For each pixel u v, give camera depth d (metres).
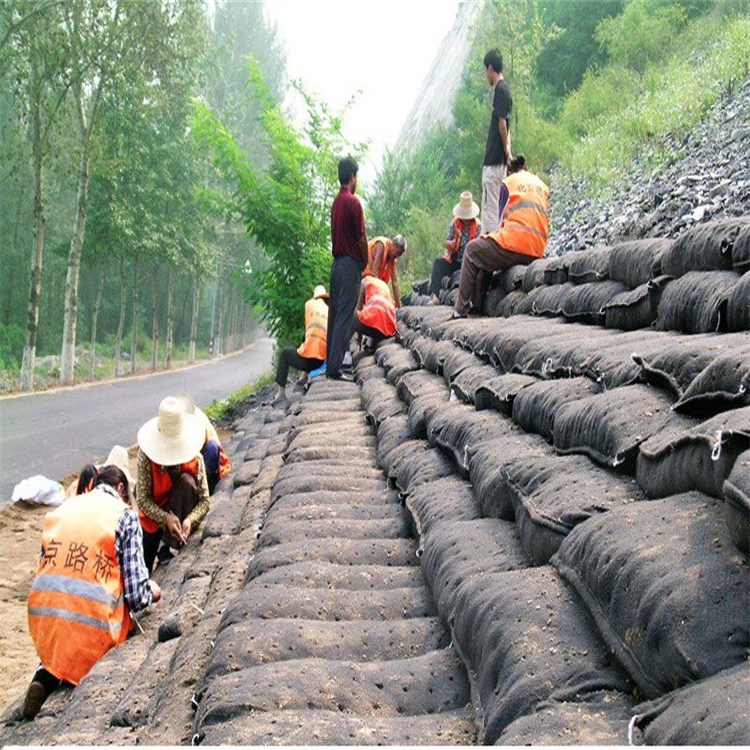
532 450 3.57
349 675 2.57
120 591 4.91
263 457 7.89
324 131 15.67
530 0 23.59
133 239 33.88
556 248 11.50
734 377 2.57
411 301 13.84
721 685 1.62
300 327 15.38
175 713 2.90
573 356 4.12
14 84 31.16
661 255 4.88
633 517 2.29
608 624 2.07
